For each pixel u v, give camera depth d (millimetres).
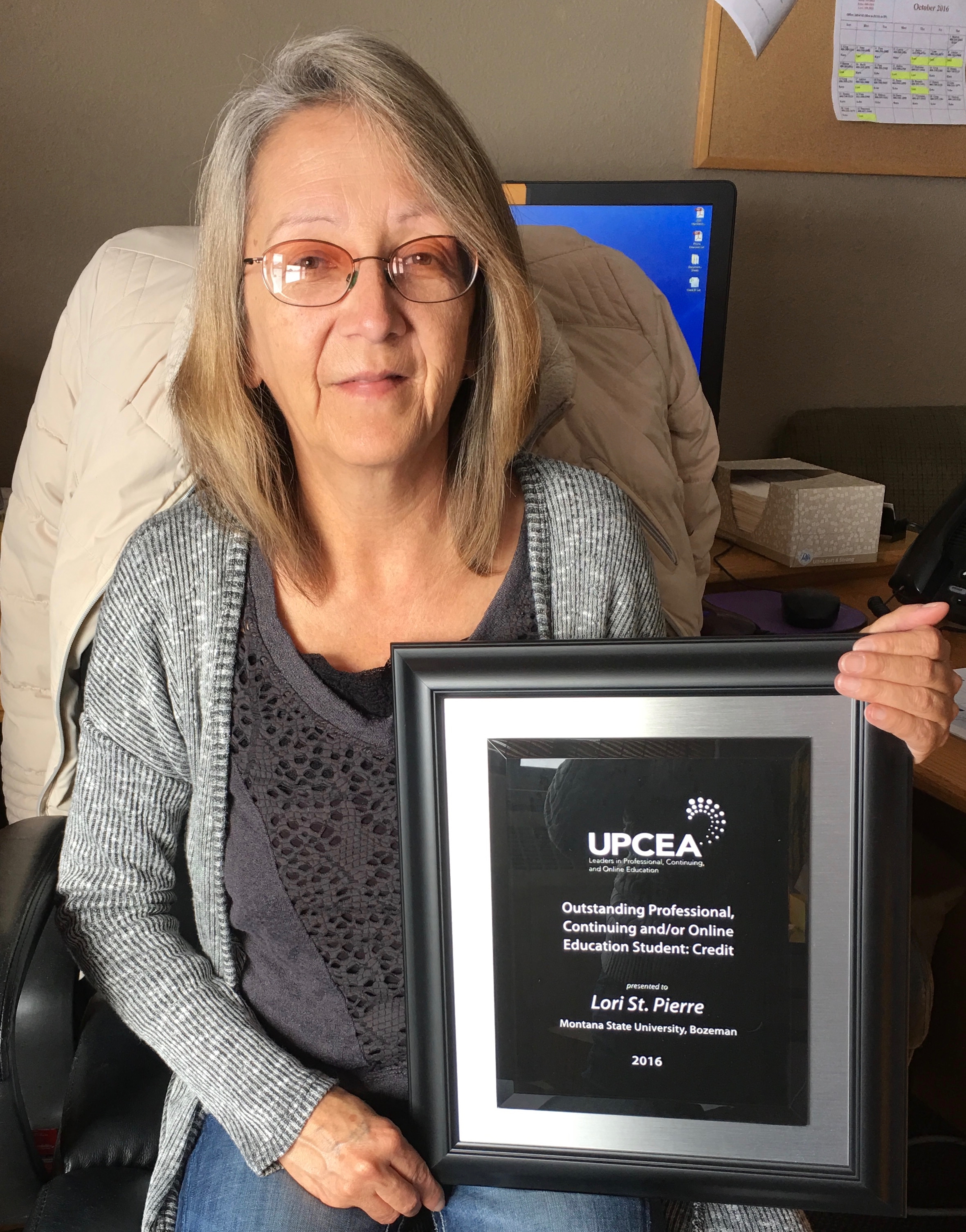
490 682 719
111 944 840
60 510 1179
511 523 886
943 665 677
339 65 723
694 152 1905
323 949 828
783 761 709
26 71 1497
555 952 738
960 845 1521
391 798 799
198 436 823
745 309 2049
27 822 980
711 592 1638
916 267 2141
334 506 806
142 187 1604
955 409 2080
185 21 1548
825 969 720
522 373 812
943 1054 1588
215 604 818
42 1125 911
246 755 814
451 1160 762
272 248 729
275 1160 762
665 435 1316
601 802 725
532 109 1777
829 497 1595
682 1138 742
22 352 1613
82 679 1039
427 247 734
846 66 1911
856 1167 727
